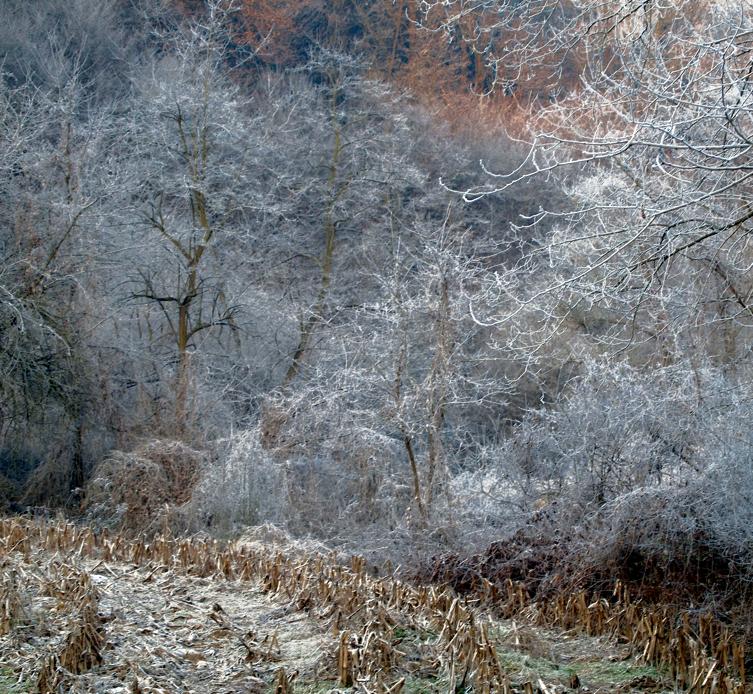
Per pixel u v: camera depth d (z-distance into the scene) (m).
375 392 13.38
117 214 18.50
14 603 5.70
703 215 9.07
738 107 6.63
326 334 19.03
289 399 14.63
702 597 7.78
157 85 21.45
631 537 8.34
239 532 11.74
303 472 13.83
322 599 6.66
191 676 5.26
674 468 9.40
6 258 15.91
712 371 10.09
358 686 5.15
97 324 16.80
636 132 7.66
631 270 7.95
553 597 7.91
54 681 4.85
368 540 10.86
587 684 5.75
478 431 15.95
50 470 15.73
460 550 9.66
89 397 16.19
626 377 10.03
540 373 14.65
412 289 15.80
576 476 9.57
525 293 13.35
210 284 20.17
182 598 6.73
